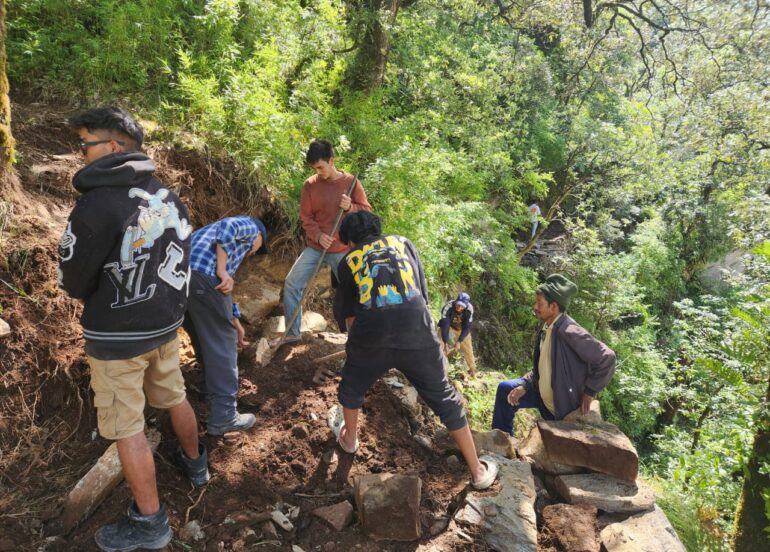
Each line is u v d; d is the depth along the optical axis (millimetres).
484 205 9125
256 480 2852
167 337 2314
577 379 3697
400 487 2703
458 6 12109
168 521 2510
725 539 4434
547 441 3436
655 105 16781
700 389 9008
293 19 6367
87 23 5355
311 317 4727
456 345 6062
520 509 2879
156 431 2971
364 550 2594
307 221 4020
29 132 4023
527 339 9648
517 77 12117
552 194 13781
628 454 3268
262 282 4754
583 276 11570
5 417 2777
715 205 16062
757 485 4086
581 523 2936
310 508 2779
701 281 17203
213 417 3037
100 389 2189
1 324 2885
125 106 4645
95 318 2141
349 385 2869
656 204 16781
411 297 2688
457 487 3062
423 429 3602
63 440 2869
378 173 5852
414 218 6117
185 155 4512
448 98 9734
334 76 6590
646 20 13953
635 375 10836
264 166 4836
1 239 3119
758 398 4773
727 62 15617
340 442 3131
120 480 2645
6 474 2623
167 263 2244
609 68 15102
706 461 5531
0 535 2346
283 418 3367
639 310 12516
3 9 3127
